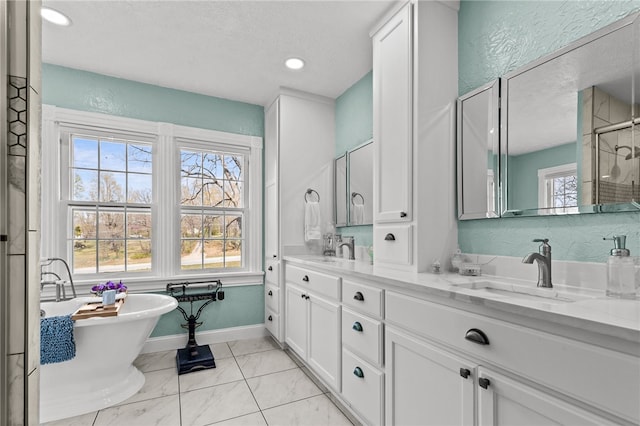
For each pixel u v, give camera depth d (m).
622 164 1.13
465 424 1.09
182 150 3.06
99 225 2.72
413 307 1.35
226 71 2.67
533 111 1.43
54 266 2.52
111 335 1.99
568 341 0.81
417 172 1.69
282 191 2.93
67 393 1.95
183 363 2.41
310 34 2.16
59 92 2.56
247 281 3.22
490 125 1.61
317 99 3.11
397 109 1.85
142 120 2.84
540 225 1.41
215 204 3.20
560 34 1.35
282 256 2.89
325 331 2.06
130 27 2.08
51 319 1.85
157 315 2.12
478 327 1.06
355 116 2.86
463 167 1.74
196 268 3.07
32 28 0.60
